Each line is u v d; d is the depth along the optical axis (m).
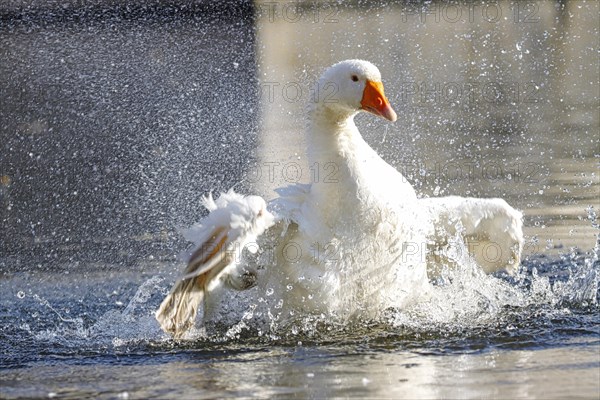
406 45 28.11
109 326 9.88
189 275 8.80
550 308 9.79
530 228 13.59
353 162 9.32
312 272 9.25
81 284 11.84
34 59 22.30
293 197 9.42
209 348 8.79
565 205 14.84
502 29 30.89
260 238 9.27
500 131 21.00
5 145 18.81
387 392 6.82
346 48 27.28
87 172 17.25
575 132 20.73
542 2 33.97
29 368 8.32
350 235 9.25
